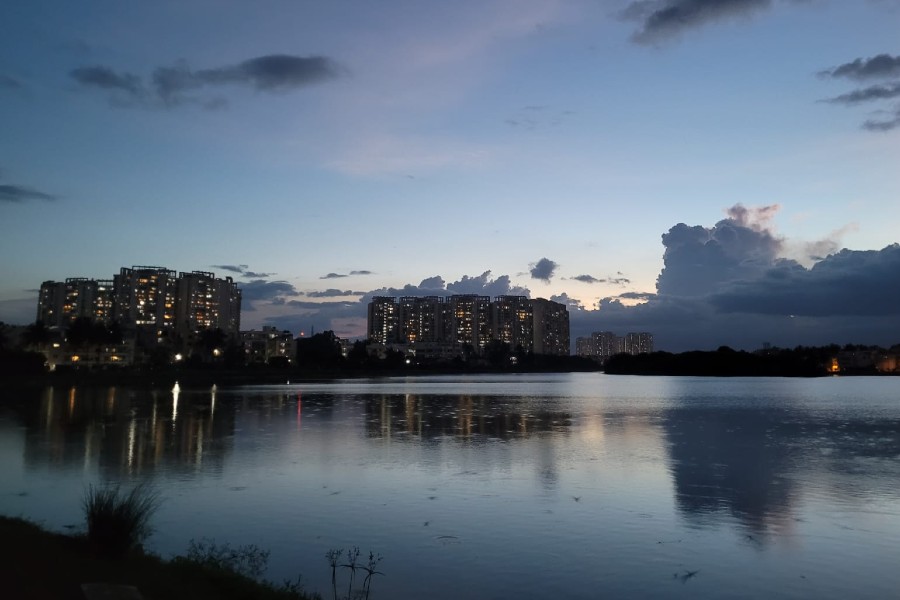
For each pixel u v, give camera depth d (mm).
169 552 18688
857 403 86750
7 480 28734
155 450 38406
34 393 100312
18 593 9797
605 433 48812
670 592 16234
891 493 27000
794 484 28953
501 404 82750
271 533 20953
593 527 21875
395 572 17438
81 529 20500
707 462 34844
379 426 53250
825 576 17359
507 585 16609
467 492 27109
